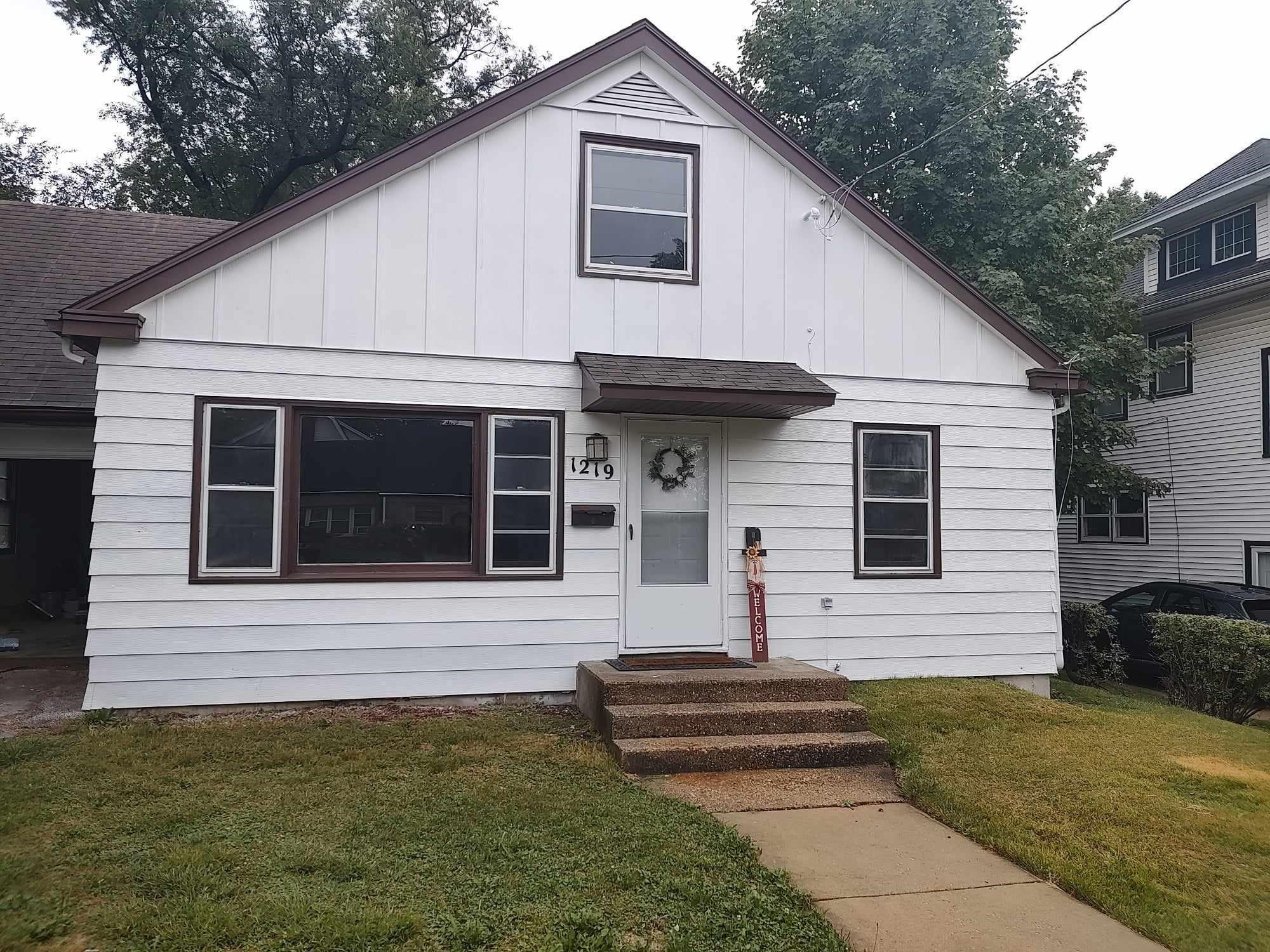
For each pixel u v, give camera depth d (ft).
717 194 26.32
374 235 23.48
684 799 16.99
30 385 27.99
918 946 11.37
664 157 26.04
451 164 24.16
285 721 21.29
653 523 25.50
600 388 22.18
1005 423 28.73
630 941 10.75
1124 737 21.42
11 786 15.70
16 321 31.14
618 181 25.76
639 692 21.04
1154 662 38.24
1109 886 13.20
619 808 15.61
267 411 22.67
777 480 26.48
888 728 21.65
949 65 47.73
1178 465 51.39
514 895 11.79
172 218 40.93
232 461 22.41
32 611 39.52
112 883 11.66
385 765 17.87
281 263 22.82
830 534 26.91
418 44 79.97
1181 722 23.99
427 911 11.17
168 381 21.94
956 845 15.10
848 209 27.37
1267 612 35.73
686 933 11.01
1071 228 45.37
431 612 23.45
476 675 23.75
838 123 48.62
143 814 14.47
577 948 10.46
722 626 25.76
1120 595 42.65
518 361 24.44
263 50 79.05
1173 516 51.60
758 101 54.29
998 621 28.30
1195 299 47.88
